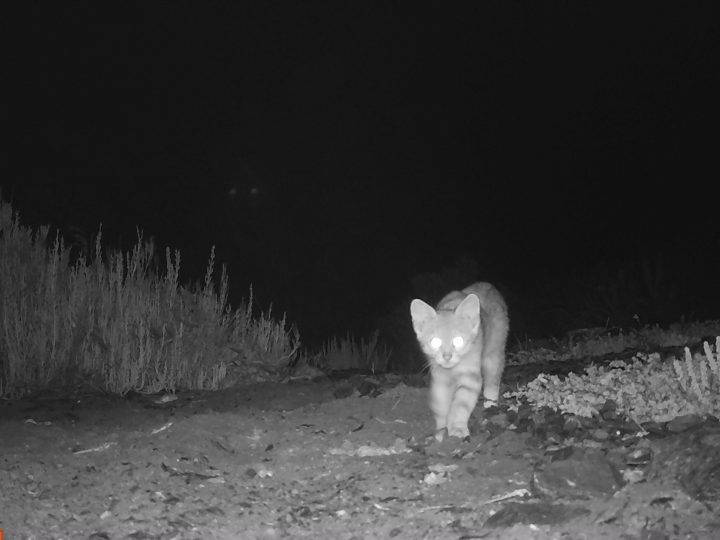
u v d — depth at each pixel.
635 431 1.07
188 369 1.57
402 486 1.00
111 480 1.04
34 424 1.27
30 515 0.95
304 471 1.07
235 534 0.92
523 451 1.05
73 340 1.55
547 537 0.85
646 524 0.85
